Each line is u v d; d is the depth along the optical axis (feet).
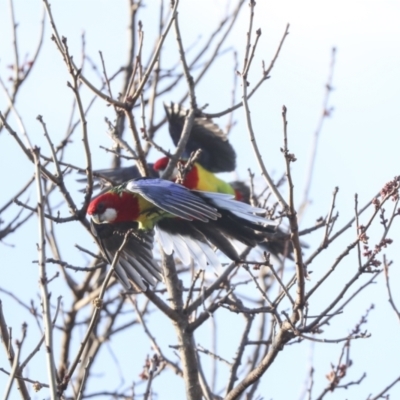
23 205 36.32
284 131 30.78
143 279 38.86
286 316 32.78
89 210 39.47
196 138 51.78
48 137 36.22
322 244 33.37
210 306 37.83
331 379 35.99
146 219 39.70
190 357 37.73
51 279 31.91
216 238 38.68
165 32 38.42
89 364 30.76
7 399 26.99
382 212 31.83
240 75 33.63
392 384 35.14
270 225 40.40
